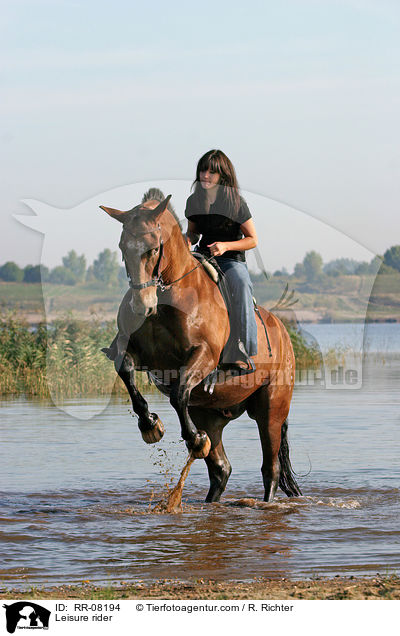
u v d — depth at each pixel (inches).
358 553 312.3
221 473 415.2
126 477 468.1
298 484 451.5
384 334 2459.4
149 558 305.7
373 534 343.0
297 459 522.6
